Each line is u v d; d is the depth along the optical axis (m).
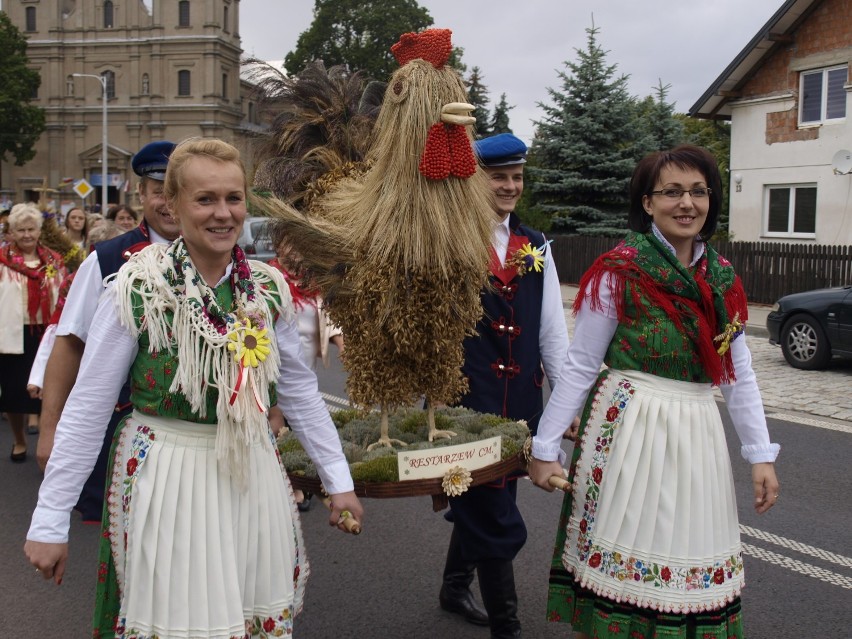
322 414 2.46
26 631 3.68
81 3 57.75
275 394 2.33
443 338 2.89
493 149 3.34
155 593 2.05
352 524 2.38
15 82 52.09
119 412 3.34
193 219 2.12
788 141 18.17
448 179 2.77
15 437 6.34
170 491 2.07
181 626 2.03
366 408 3.05
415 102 2.72
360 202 2.91
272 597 2.20
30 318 6.14
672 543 2.46
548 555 4.41
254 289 2.24
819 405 8.01
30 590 4.09
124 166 58.38
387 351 2.91
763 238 18.95
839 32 16.92
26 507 5.27
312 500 5.45
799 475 5.77
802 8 17.22
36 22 58.19
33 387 4.62
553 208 22.39
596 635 2.52
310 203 3.35
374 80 3.66
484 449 2.95
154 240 3.29
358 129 3.49
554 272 3.50
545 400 8.06
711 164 2.58
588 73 22.22
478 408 3.38
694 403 2.54
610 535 2.51
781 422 7.35
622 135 22.39
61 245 6.89
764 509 2.69
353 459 2.93
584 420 2.68
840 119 17.17
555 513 5.06
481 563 3.22
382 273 2.78
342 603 3.87
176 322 2.09
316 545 4.61
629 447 2.51
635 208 2.72
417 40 2.81
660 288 2.54
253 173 3.57
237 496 2.14
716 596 2.48
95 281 2.87
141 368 2.12
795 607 3.77
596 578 2.53
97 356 2.11
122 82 58.03
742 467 5.97
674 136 24.11
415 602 3.89
